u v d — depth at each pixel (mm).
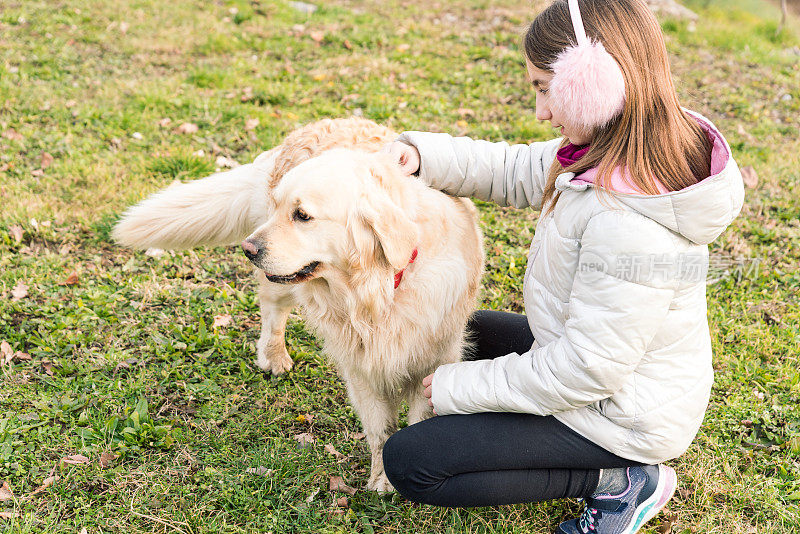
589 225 1929
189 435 2904
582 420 2133
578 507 2637
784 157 5320
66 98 5637
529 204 2656
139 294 3689
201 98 5680
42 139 5000
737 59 7449
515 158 2592
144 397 3051
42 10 7266
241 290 3830
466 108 5770
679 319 2014
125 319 3527
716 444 2865
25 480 2646
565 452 2178
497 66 6648
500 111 5723
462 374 2223
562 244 2039
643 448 2135
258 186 3086
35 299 3600
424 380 2371
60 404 2996
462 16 8109
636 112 1840
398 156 2518
